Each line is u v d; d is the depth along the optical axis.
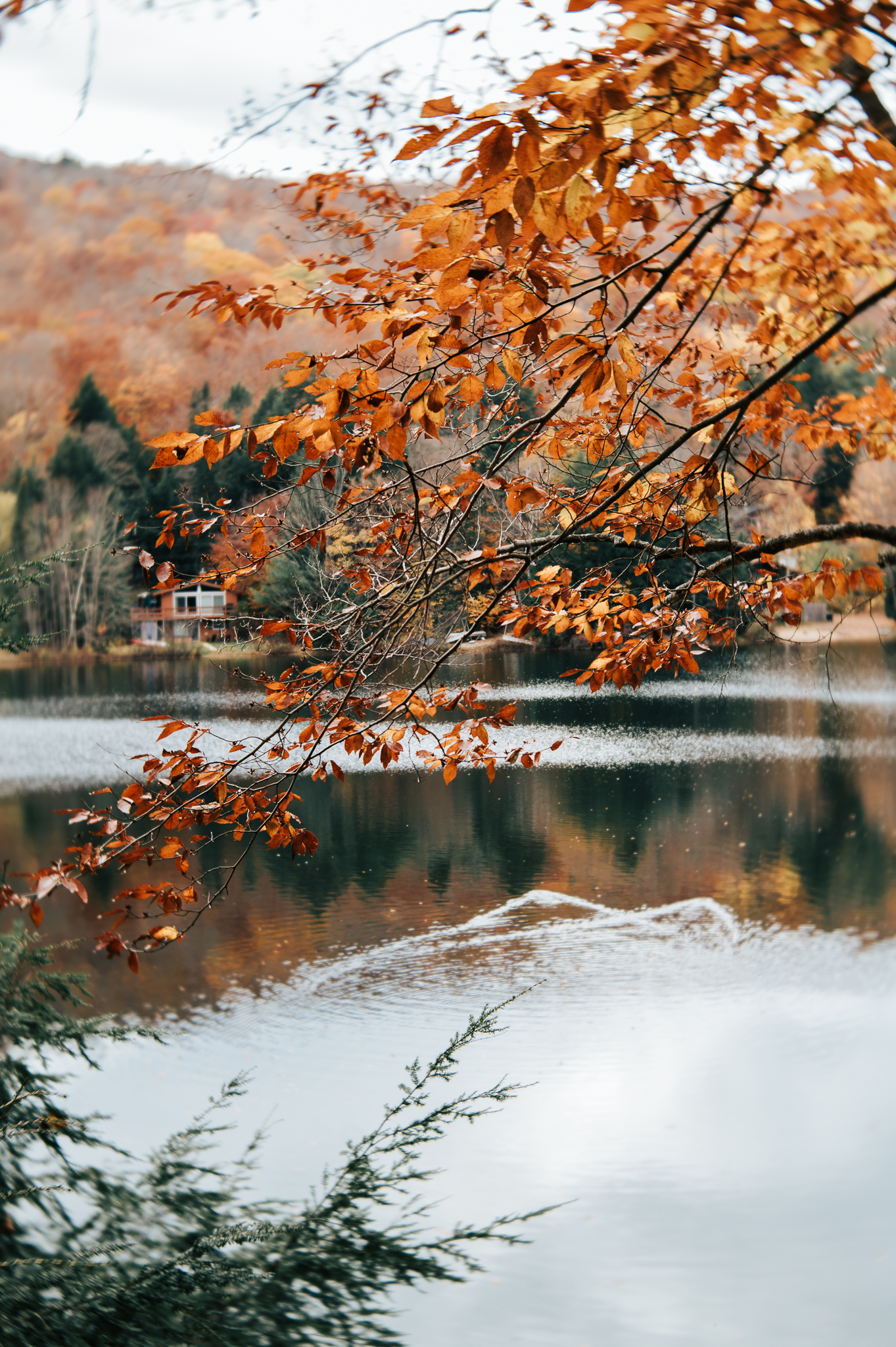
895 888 14.71
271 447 2.58
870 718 31.52
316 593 4.08
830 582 4.22
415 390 2.51
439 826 19.28
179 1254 3.87
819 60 1.96
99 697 33.53
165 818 3.68
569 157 1.94
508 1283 5.94
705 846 17.50
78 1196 4.64
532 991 11.06
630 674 4.36
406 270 3.13
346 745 3.86
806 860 16.48
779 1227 6.65
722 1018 10.02
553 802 21.16
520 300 2.56
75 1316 3.40
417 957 12.27
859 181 2.75
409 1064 9.14
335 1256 4.14
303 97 2.41
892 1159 7.53
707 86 1.97
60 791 21.78
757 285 4.56
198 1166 4.83
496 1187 7.11
